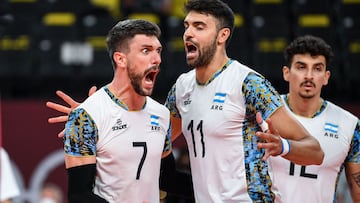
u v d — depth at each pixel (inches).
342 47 713.0
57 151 548.1
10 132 548.4
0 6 733.9
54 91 684.1
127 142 312.2
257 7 757.3
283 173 367.9
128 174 312.3
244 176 320.8
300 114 382.6
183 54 694.5
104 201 302.5
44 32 727.7
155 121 321.1
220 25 326.0
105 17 746.8
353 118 381.4
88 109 309.0
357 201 378.9
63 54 687.7
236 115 321.7
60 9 755.4
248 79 321.1
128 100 314.8
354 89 677.9
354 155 378.6
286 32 721.6
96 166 311.1
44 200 535.2
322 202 371.9
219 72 329.7
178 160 480.4
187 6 328.2
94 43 719.1
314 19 729.6
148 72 311.6
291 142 301.7
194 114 332.8
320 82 377.4
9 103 550.9
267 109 314.3
